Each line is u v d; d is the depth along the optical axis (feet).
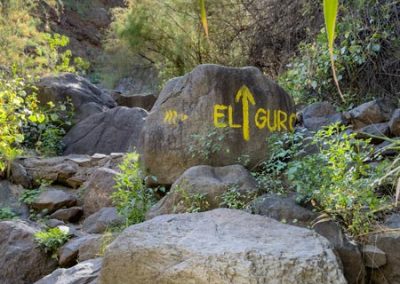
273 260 7.32
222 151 12.57
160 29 28.17
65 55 26.71
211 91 12.80
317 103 15.97
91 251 11.62
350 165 10.51
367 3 16.53
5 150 15.74
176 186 11.33
